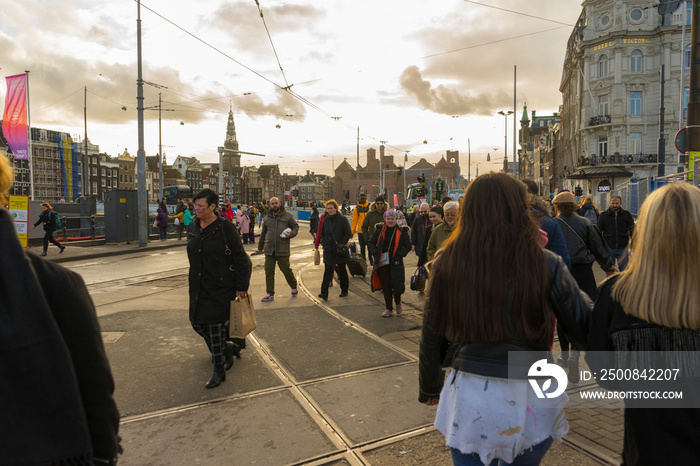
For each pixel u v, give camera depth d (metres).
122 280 10.57
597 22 39.34
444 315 1.75
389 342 5.52
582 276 4.73
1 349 1.09
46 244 15.08
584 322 1.70
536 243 1.69
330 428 3.45
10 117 19.27
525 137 84.75
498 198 1.72
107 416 1.29
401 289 6.66
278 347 5.34
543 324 1.66
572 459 2.90
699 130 7.62
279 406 3.81
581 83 41.84
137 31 18.02
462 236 1.74
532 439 1.66
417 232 9.16
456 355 1.76
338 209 8.02
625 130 38.25
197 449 3.18
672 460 1.36
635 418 1.44
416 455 3.06
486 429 1.63
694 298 1.35
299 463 3.00
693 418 1.36
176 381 4.36
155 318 6.73
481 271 1.65
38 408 1.11
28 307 1.12
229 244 4.21
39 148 73.94
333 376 4.45
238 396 4.02
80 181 78.94
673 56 36.69
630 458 1.46
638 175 37.94
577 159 43.44
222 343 4.29
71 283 1.27
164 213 22.05
